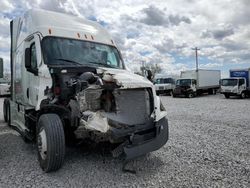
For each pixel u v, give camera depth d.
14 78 8.24
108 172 4.75
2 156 5.69
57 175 4.61
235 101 23.59
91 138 4.70
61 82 5.16
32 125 6.09
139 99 4.93
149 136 4.91
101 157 5.54
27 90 6.70
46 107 5.09
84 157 5.55
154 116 5.04
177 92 30.67
